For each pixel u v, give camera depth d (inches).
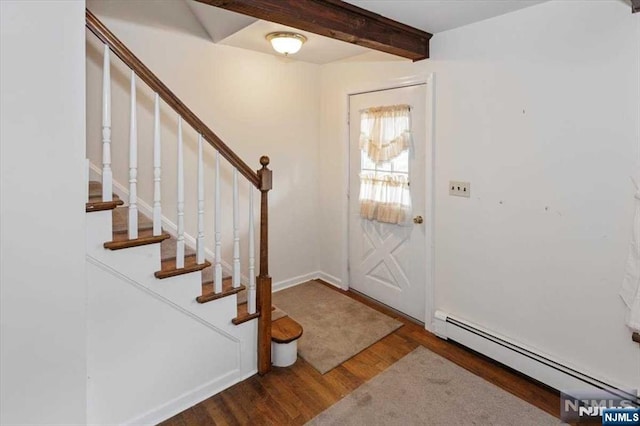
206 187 121.5
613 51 72.0
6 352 56.1
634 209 71.2
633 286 71.7
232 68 123.8
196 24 114.2
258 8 71.2
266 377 91.3
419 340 109.4
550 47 80.8
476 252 99.9
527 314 90.0
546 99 82.4
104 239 66.8
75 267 61.1
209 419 77.4
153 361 75.0
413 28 98.0
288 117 142.1
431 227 111.1
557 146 81.5
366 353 102.5
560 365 83.0
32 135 55.3
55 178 57.9
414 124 114.3
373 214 130.8
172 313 76.9
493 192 94.4
